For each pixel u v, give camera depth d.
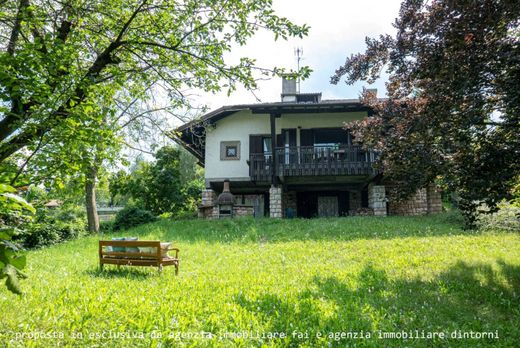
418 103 7.18
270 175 18.97
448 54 5.92
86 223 18.53
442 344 4.70
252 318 5.12
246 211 19.25
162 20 6.94
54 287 6.60
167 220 18.61
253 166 19.08
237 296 6.19
